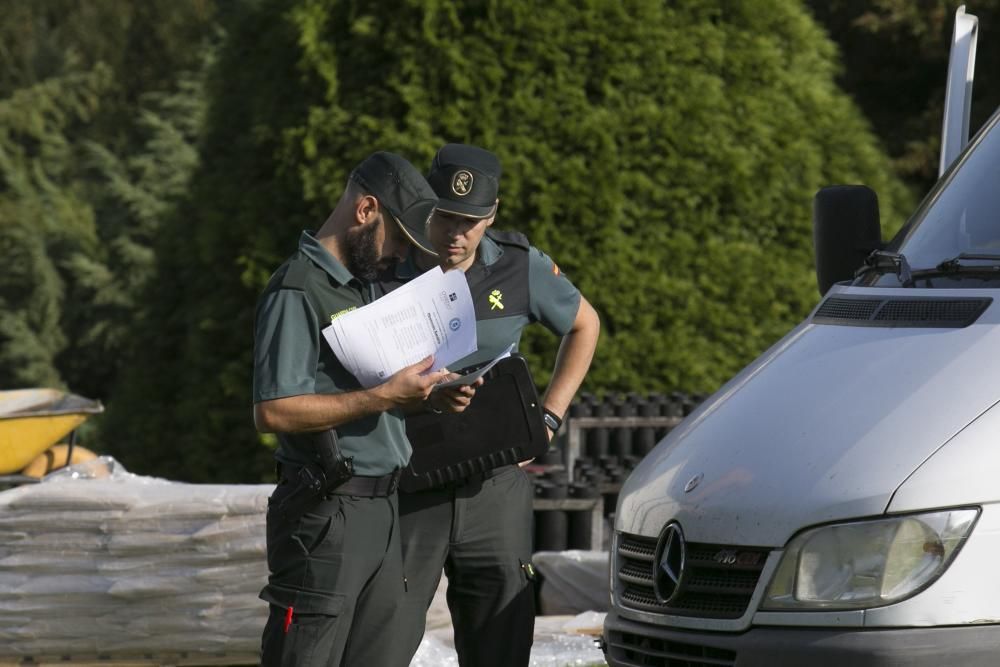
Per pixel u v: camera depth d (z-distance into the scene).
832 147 43.12
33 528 21.00
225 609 20.67
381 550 14.83
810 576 13.56
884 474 13.53
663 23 40.56
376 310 14.48
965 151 18.42
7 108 112.62
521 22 39.31
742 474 14.60
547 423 18.28
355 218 14.68
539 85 39.53
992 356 14.29
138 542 20.70
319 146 40.62
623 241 39.16
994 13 73.38
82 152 115.44
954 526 13.12
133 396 46.47
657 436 34.69
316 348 14.55
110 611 20.77
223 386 42.28
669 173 39.88
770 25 42.88
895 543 13.24
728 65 41.31
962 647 12.95
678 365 39.00
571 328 18.48
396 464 14.88
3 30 118.62
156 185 103.94
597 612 25.28
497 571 17.55
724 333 39.91
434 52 39.34
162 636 20.75
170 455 45.22
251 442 41.88
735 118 41.03
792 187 41.56
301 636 14.49
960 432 13.59
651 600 15.21
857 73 79.69
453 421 17.22
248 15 46.53
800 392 15.31
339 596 14.54
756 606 13.85
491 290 17.81
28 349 100.56
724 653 14.15
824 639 13.34
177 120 108.06
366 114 40.16
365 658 15.15
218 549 20.62
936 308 15.48
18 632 20.84
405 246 14.90
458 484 17.36
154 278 46.91
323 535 14.51
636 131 39.50
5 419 25.91
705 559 14.48
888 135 77.44
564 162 38.94
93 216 106.44
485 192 17.28
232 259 42.84
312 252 14.70
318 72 40.59
